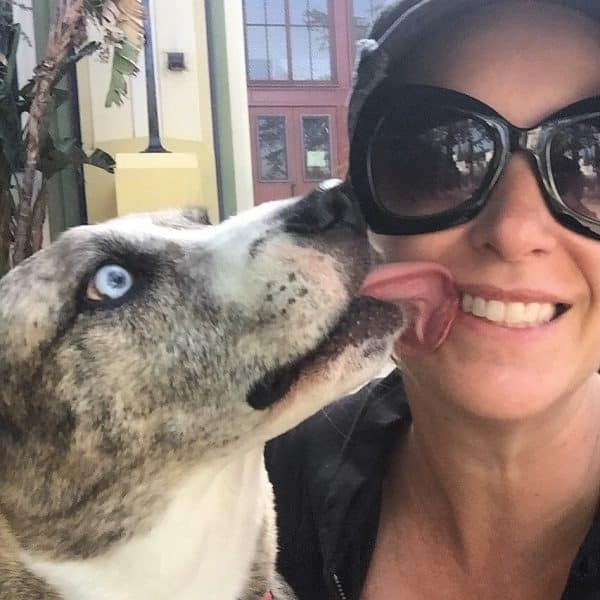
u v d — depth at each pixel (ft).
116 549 1.23
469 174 1.21
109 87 4.24
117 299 1.21
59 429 1.21
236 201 4.82
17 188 4.07
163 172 4.27
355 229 1.19
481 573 1.37
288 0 5.45
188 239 1.25
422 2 1.25
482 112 1.20
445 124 1.22
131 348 1.19
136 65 4.09
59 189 4.63
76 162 4.09
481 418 1.21
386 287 1.20
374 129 1.29
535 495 1.30
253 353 1.16
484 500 1.31
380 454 1.49
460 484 1.31
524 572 1.35
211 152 4.76
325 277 1.14
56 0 4.59
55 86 4.05
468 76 1.24
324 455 1.52
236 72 4.77
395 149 1.27
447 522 1.37
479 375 1.19
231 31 4.75
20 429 1.23
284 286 1.14
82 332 1.20
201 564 1.28
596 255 1.17
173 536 1.24
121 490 1.21
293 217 1.19
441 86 1.26
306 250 1.15
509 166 1.19
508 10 1.23
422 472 1.41
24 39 4.56
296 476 1.55
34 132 3.76
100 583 1.25
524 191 1.17
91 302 1.20
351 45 5.52
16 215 4.07
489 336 1.19
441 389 1.24
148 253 1.22
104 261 1.21
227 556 1.31
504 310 1.18
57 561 1.25
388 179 1.28
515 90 1.21
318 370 1.14
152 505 1.22
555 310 1.21
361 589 1.40
